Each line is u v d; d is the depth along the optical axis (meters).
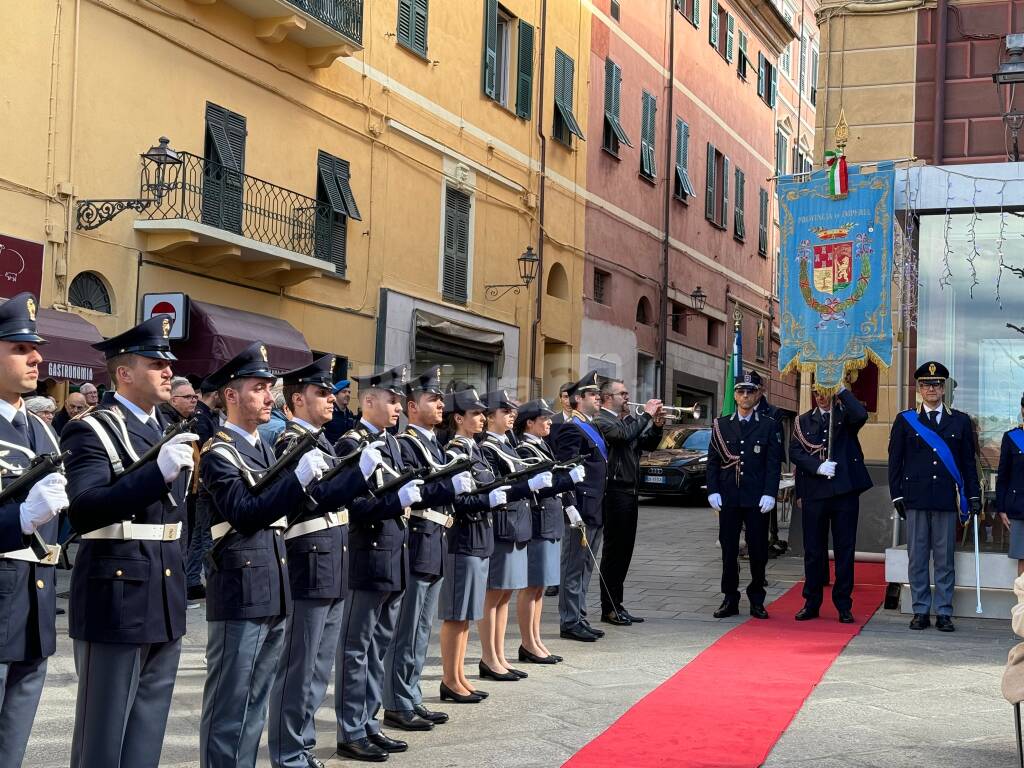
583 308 25.53
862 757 6.09
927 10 14.50
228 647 5.07
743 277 34.34
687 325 30.44
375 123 19.52
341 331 18.88
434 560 6.70
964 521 10.23
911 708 7.18
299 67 17.92
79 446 4.62
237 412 5.28
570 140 25.11
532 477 7.71
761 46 36.28
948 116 14.38
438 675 8.12
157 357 4.82
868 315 11.43
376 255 19.62
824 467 10.47
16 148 13.63
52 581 4.62
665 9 29.34
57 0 14.08
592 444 9.71
